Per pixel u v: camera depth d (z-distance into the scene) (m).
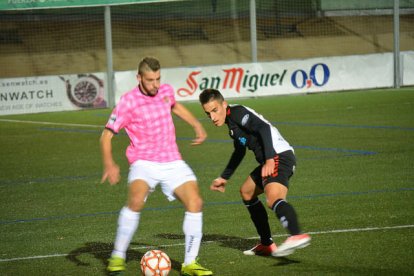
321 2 74.19
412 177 19.83
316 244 13.16
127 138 33.31
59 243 14.46
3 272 12.30
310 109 41.00
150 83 10.96
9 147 31.78
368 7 74.06
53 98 46.94
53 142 32.78
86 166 25.36
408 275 10.89
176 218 16.45
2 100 46.03
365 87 51.66
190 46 71.62
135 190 11.16
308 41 72.81
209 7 74.94
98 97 48.06
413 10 75.06
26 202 19.31
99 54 69.06
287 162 12.10
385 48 72.12
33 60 66.81
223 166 24.00
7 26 68.69
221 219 16.00
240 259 12.48
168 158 11.34
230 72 49.38
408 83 52.50
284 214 11.13
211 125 36.81
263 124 11.95
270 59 70.19
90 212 17.61
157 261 11.02
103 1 48.19
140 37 71.94
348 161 23.27
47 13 70.38
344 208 16.33
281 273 11.43
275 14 74.44
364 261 11.80
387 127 31.39
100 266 12.48
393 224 14.41
